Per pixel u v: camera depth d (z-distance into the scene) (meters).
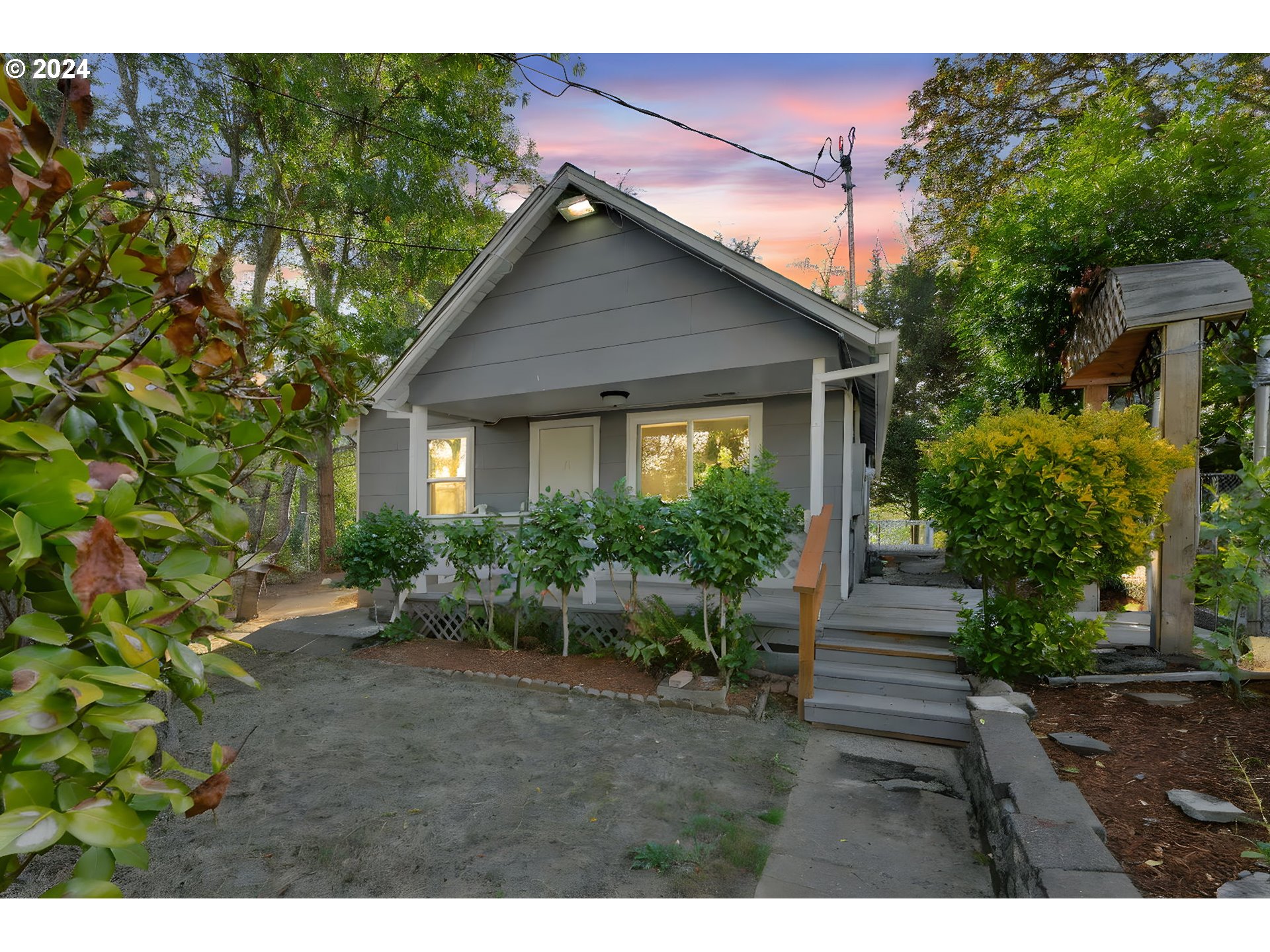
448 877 2.91
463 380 8.34
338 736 4.76
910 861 3.07
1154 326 5.23
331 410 1.97
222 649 7.77
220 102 14.54
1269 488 3.98
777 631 6.12
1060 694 4.39
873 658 5.64
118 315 1.30
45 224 1.13
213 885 2.85
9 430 0.86
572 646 6.87
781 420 8.36
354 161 15.38
